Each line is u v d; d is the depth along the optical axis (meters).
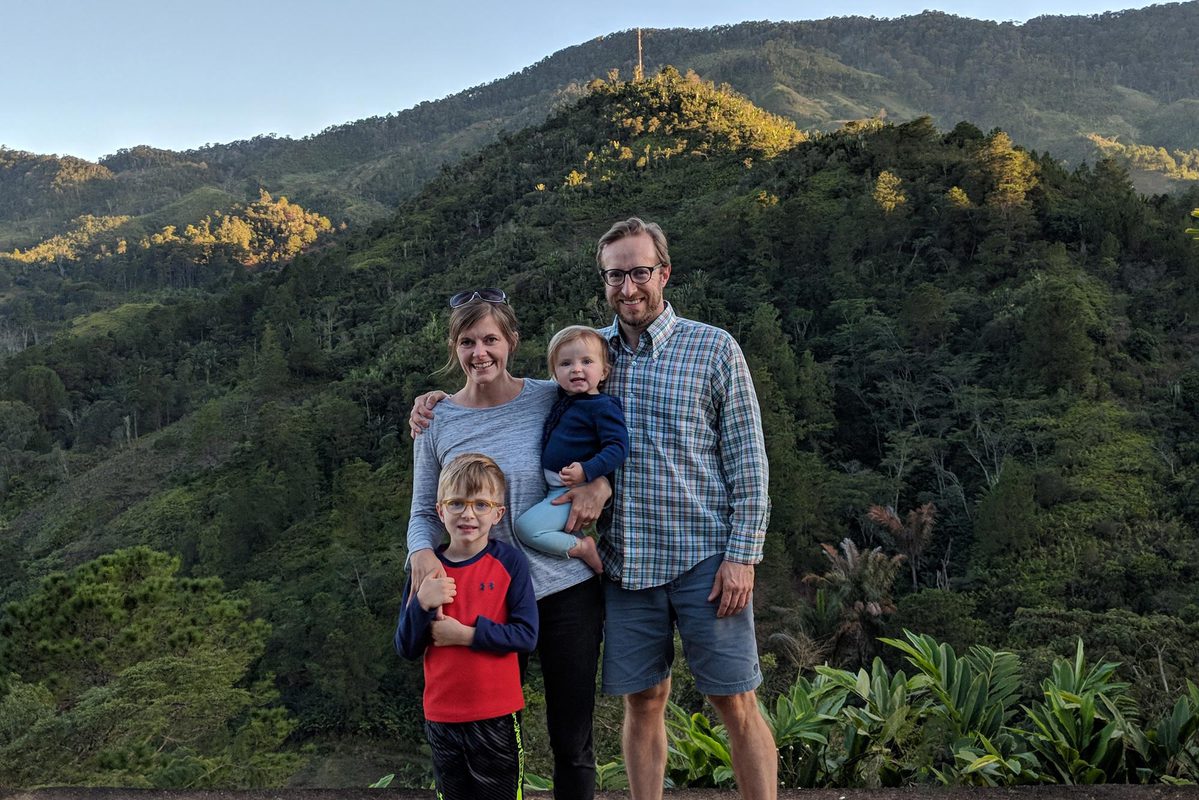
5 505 75.00
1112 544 36.31
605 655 2.60
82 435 86.81
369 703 32.72
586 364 2.46
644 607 2.57
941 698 3.56
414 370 69.00
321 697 33.81
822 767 3.40
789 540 37.84
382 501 50.31
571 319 65.25
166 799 2.94
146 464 74.00
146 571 14.72
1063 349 47.97
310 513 54.06
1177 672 16.28
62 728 13.05
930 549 40.34
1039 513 39.16
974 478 45.34
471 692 2.25
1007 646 22.61
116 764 13.29
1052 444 44.44
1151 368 49.50
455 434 2.49
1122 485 39.97
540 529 2.34
